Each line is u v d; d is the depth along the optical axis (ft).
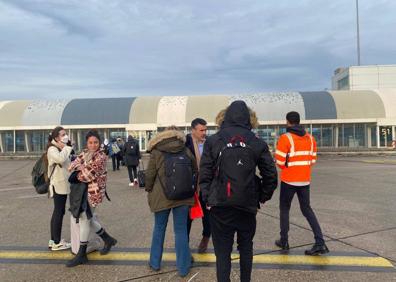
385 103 109.40
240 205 10.70
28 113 118.93
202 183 11.55
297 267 15.10
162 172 14.57
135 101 119.85
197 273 14.70
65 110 118.32
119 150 62.44
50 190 17.60
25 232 21.11
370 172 51.93
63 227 22.22
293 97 114.11
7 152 116.57
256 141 11.34
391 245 17.78
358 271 14.62
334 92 116.47
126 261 16.17
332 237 19.17
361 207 26.81
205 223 16.69
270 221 23.06
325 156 97.71
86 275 14.64
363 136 108.68
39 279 14.33
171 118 112.37
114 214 25.63
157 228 15.14
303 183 16.67
